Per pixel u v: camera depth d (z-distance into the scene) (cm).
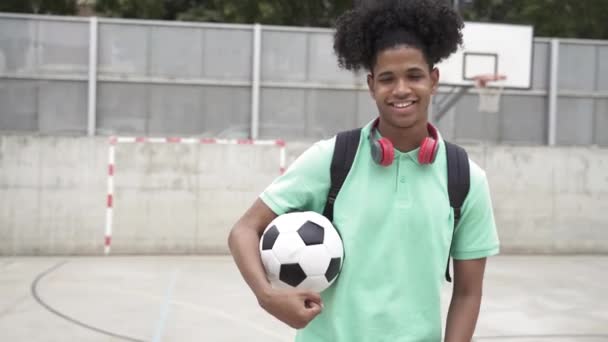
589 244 836
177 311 496
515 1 1591
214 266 700
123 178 763
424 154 135
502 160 823
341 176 139
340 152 140
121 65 820
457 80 872
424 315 136
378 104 137
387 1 136
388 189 136
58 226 752
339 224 139
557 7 1498
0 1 1409
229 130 838
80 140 753
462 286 147
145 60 824
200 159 775
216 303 526
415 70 134
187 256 766
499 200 823
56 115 809
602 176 836
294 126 847
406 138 138
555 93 894
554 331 461
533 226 827
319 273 135
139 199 766
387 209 136
